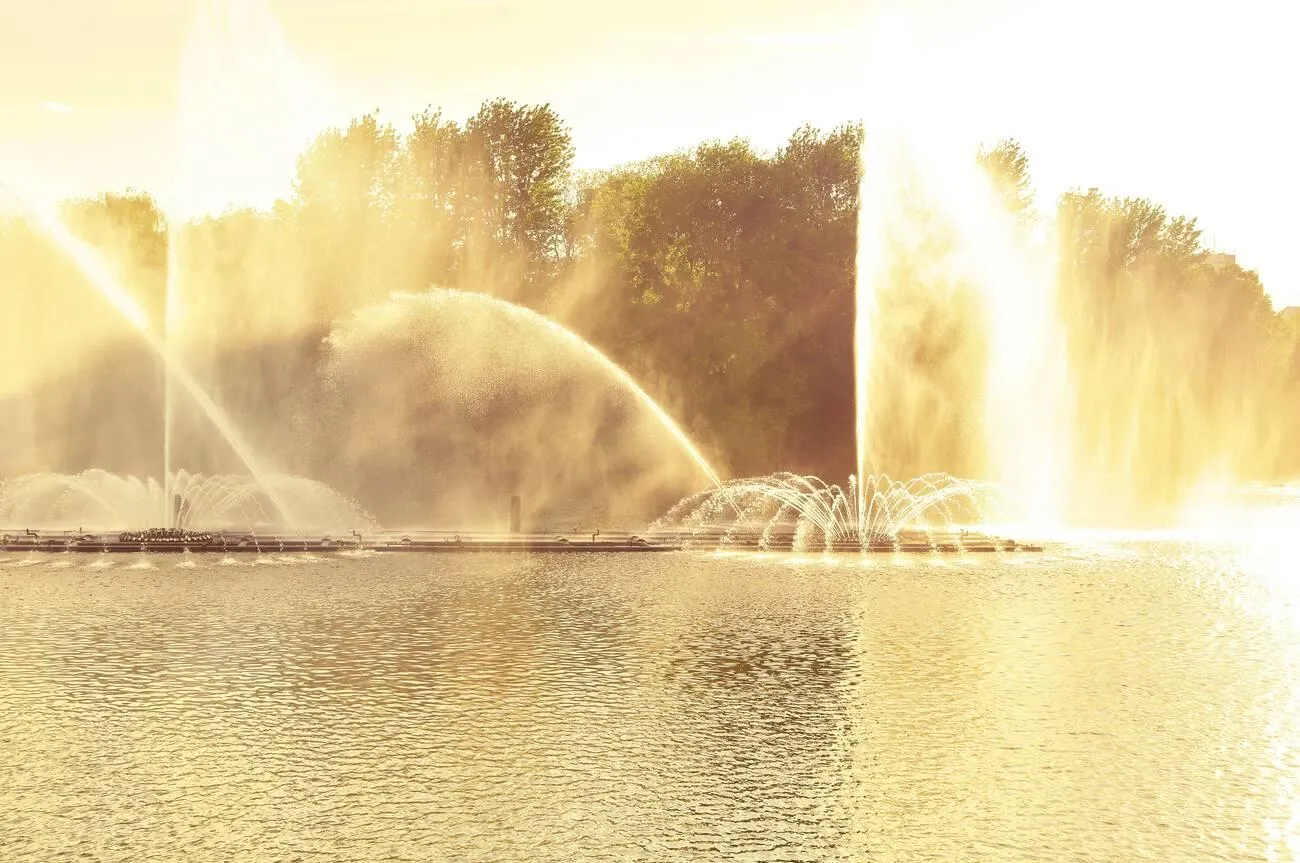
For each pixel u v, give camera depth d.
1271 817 19.28
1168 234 99.38
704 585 42.03
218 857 17.55
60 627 33.69
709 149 84.31
